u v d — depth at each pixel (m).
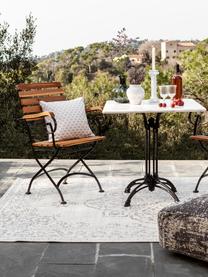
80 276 3.37
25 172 6.24
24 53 7.45
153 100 5.10
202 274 3.37
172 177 5.84
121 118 7.14
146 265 3.51
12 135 7.26
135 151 7.17
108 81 7.20
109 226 4.26
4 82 7.39
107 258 3.63
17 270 3.47
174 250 3.67
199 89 7.21
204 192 5.21
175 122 7.12
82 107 5.38
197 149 7.11
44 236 4.05
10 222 4.39
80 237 4.02
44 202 4.95
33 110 5.34
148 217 4.48
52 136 4.94
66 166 6.54
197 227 3.52
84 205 4.84
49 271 3.45
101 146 7.16
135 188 4.94
